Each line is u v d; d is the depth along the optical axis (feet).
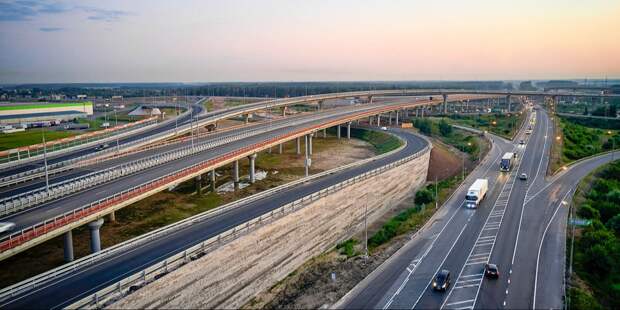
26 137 549.54
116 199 219.61
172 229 210.79
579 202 301.02
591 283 194.39
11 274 205.98
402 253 222.89
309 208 238.27
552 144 502.38
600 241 218.79
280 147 527.81
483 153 466.70
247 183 385.50
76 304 139.13
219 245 184.55
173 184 265.13
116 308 143.74
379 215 317.42
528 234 242.37
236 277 192.03
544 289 183.62
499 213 277.44
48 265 215.10
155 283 155.84
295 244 229.04
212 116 579.07
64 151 372.99
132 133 467.11
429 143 494.18
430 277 196.03
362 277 203.82
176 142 412.98
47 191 229.66
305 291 202.39
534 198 307.58
